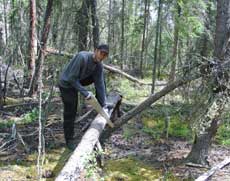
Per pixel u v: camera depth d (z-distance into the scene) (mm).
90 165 4270
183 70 5156
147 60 20125
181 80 5125
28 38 9461
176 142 6227
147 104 5500
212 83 4852
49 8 8055
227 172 4828
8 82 9688
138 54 20422
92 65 5156
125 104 8750
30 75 9461
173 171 5016
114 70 10055
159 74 13805
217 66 4793
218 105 4797
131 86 11992
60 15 7820
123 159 5398
